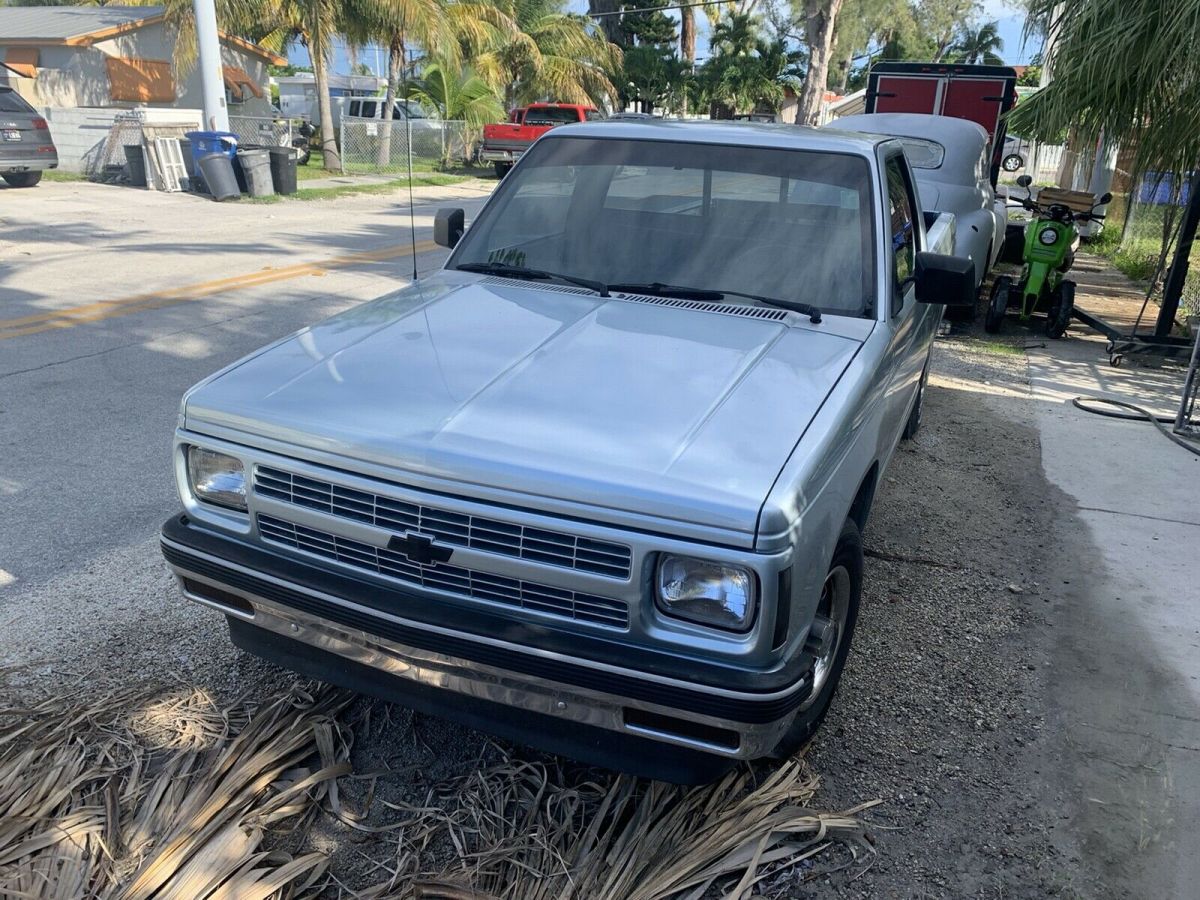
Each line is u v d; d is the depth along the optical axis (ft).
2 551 14.64
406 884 8.94
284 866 8.87
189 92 85.61
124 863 8.85
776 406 9.43
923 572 15.55
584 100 110.73
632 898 8.74
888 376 11.90
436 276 13.64
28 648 12.18
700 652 8.29
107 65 78.28
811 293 12.26
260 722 10.65
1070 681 12.74
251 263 38.83
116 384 22.59
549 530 8.35
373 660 9.35
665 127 14.46
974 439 21.79
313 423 9.28
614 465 8.34
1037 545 16.62
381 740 10.93
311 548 9.53
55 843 8.95
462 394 9.55
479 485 8.51
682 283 12.56
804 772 10.68
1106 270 45.39
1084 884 9.46
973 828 10.12
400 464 8.78
